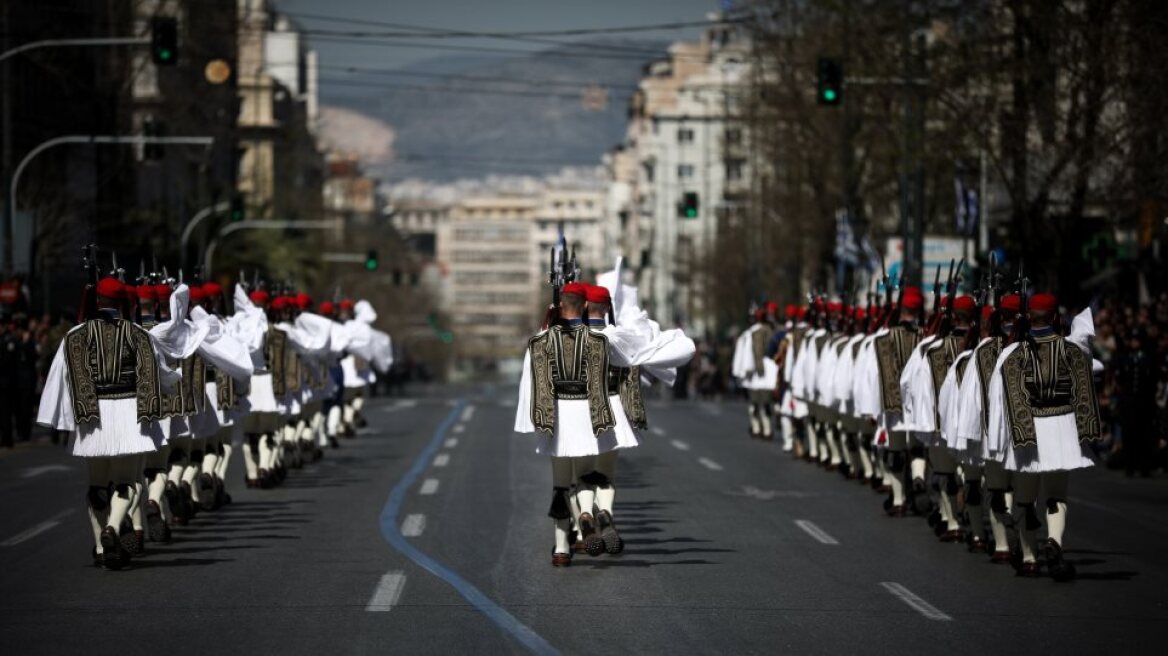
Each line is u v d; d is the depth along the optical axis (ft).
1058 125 321.11
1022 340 133.49
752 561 143.54
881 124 397.39
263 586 128.06
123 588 127.44
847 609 118.83
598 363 133.90
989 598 124.57
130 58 539.70
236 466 242.37
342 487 210.18
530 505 187.93
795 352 270.46
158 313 157.17
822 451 242.58
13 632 108.99
